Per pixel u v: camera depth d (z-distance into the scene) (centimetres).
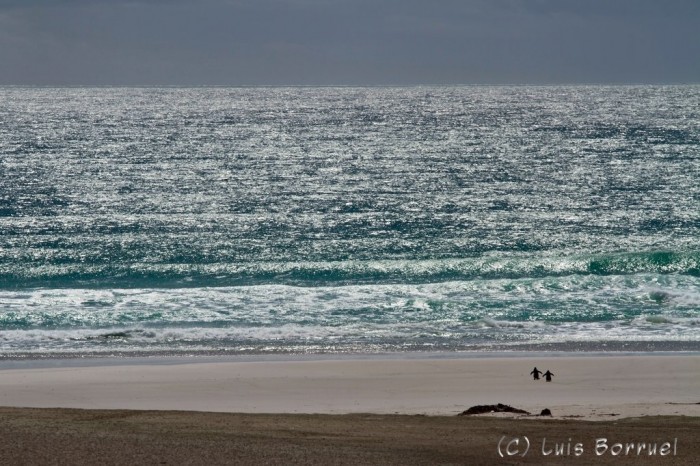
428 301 7894
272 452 2958
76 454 2875
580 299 8025
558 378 5553
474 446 3247
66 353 6231
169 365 5878
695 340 6638
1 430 3356
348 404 4934
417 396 5125
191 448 3005
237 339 6688
